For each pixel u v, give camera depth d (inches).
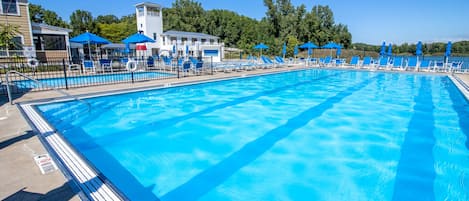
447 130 232.5
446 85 493.0
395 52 1348.4
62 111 289.3
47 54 772.6
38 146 150.9
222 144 200.5
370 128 239.3
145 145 197.9
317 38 2100.1
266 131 231.6
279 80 564.4
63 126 240.4
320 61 906.1
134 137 214.8
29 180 110.6
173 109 308.7
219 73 602.2
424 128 238.7
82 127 238.7
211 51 1503.4
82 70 525.0
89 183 110.0
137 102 343.0
